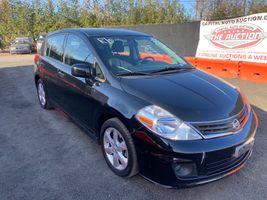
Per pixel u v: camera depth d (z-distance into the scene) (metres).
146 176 2.66
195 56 10.87
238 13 22.14
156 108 2.59
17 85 8.09
